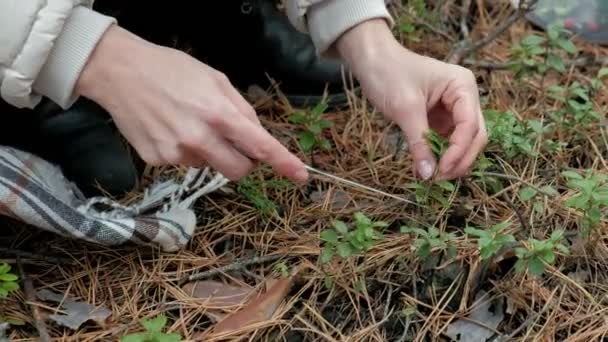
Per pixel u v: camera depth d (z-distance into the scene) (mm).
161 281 1019
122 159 1104
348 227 1057
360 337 965
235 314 979
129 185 1104
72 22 916
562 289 1000
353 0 1025
